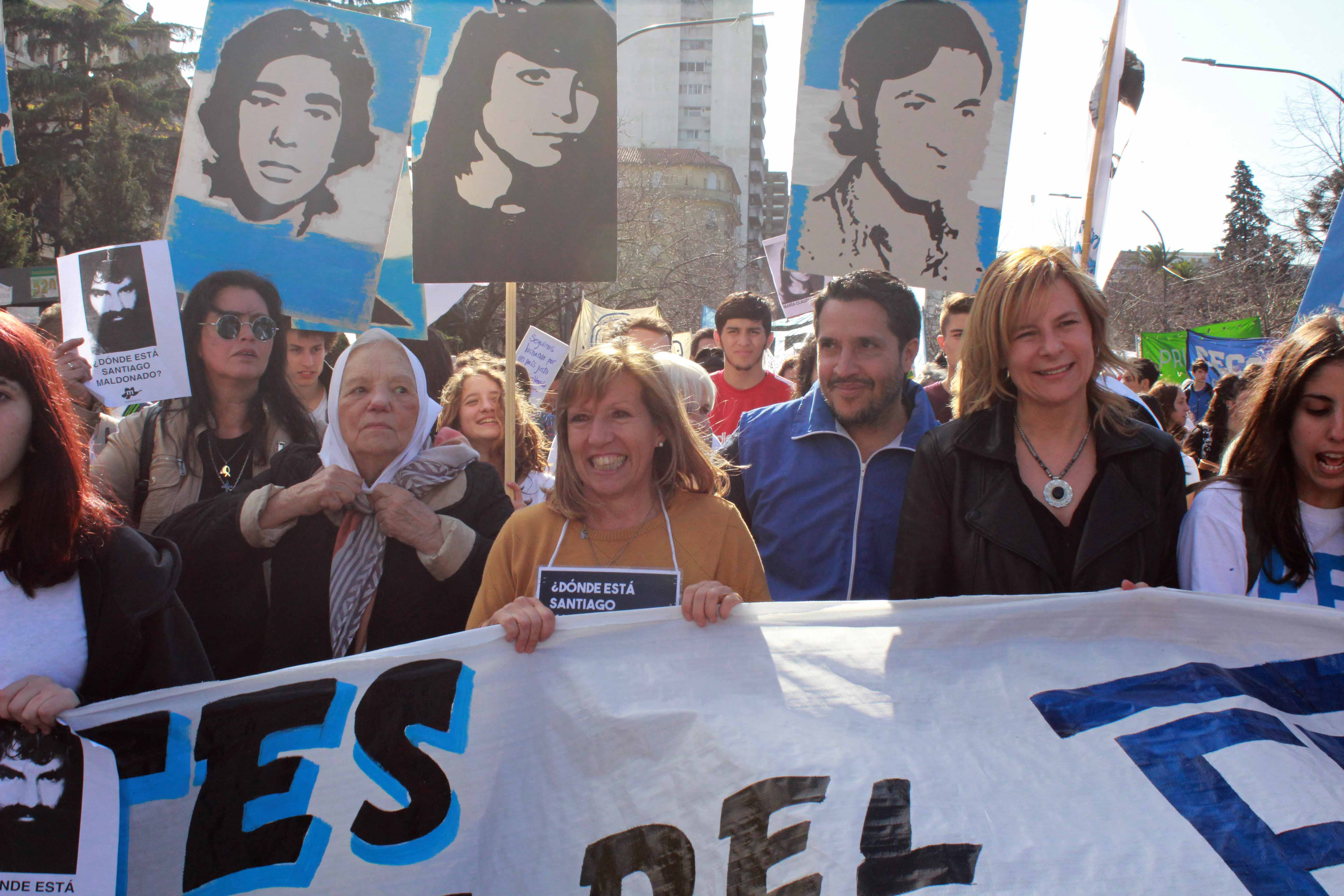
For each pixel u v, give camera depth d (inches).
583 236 136.5
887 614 84.2
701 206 2819.9
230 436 128.0
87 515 75.0
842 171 134.8
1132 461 89.7
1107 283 179.5
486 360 168.2
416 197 138.0
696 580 91.1
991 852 67.1
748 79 3730.3
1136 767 71.6
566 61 136.3
